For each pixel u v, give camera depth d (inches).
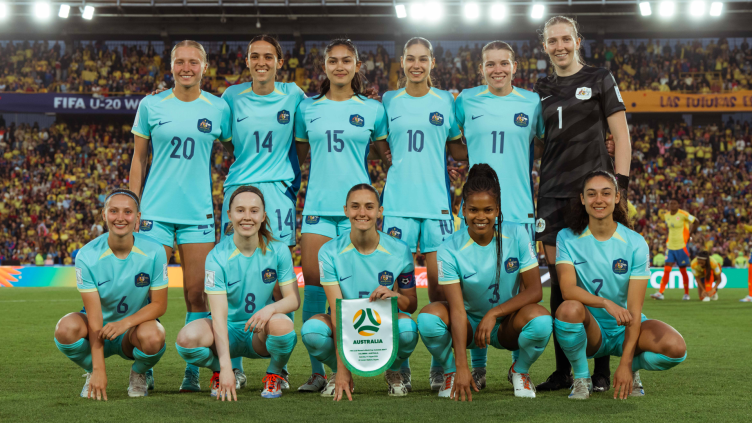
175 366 193.6
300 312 392.2
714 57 914.7
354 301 148.0
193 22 900.0
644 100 803.4
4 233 780.6
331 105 185.2
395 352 145.9
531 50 940.0
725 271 621.6
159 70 919.0
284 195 187.2
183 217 181.0
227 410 130.4
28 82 896.3
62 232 785.6
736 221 792.3
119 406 134.4
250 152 187.3
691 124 914.1
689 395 145.6
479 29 901.2
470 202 145.8
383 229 184.2
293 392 155.9
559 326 144.7
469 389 142.2
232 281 154.4
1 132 896.3
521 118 180.9
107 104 808.9
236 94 190.5
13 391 151.3
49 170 866.1
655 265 683.4
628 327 145.3
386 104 188.7
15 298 480.1
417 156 182.7
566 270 154.9
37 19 879.7
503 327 155.1
